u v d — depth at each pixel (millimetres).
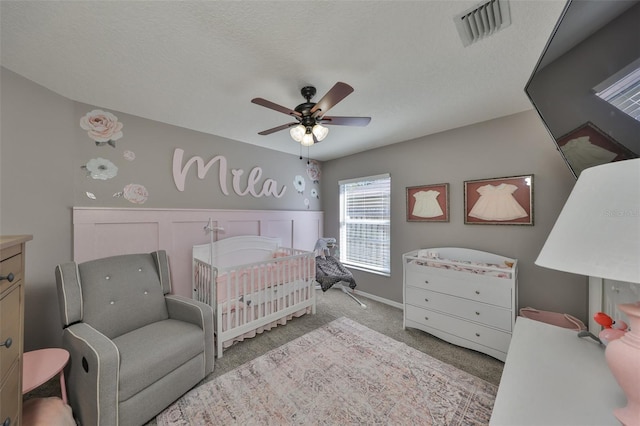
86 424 1317
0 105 1633
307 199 4121
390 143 3338
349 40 1377
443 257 2783
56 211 1965
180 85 1856
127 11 1168
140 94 1997
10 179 1700
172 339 1635
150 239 2475
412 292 2578
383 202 3512
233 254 3062
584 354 1021
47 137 1901
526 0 1110
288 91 1941
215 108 2258
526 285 2303
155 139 2541
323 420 1472
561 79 1134
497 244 2477
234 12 1177
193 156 2814
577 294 2070
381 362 2033
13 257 940
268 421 1463
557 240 698
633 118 776
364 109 2268
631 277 520
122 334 1720
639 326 646
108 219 2229
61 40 1369
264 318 2494
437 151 2902
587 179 688
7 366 893
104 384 1255
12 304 932
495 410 732
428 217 2973
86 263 1781
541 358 997
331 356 2117
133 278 1909
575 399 767
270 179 3594
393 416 1503
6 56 1513
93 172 2188
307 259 3004
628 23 693
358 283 3785
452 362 2041
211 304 2271
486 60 1554
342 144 3387
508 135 2396
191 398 1635
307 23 1250
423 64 1599
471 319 2189
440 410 1548
